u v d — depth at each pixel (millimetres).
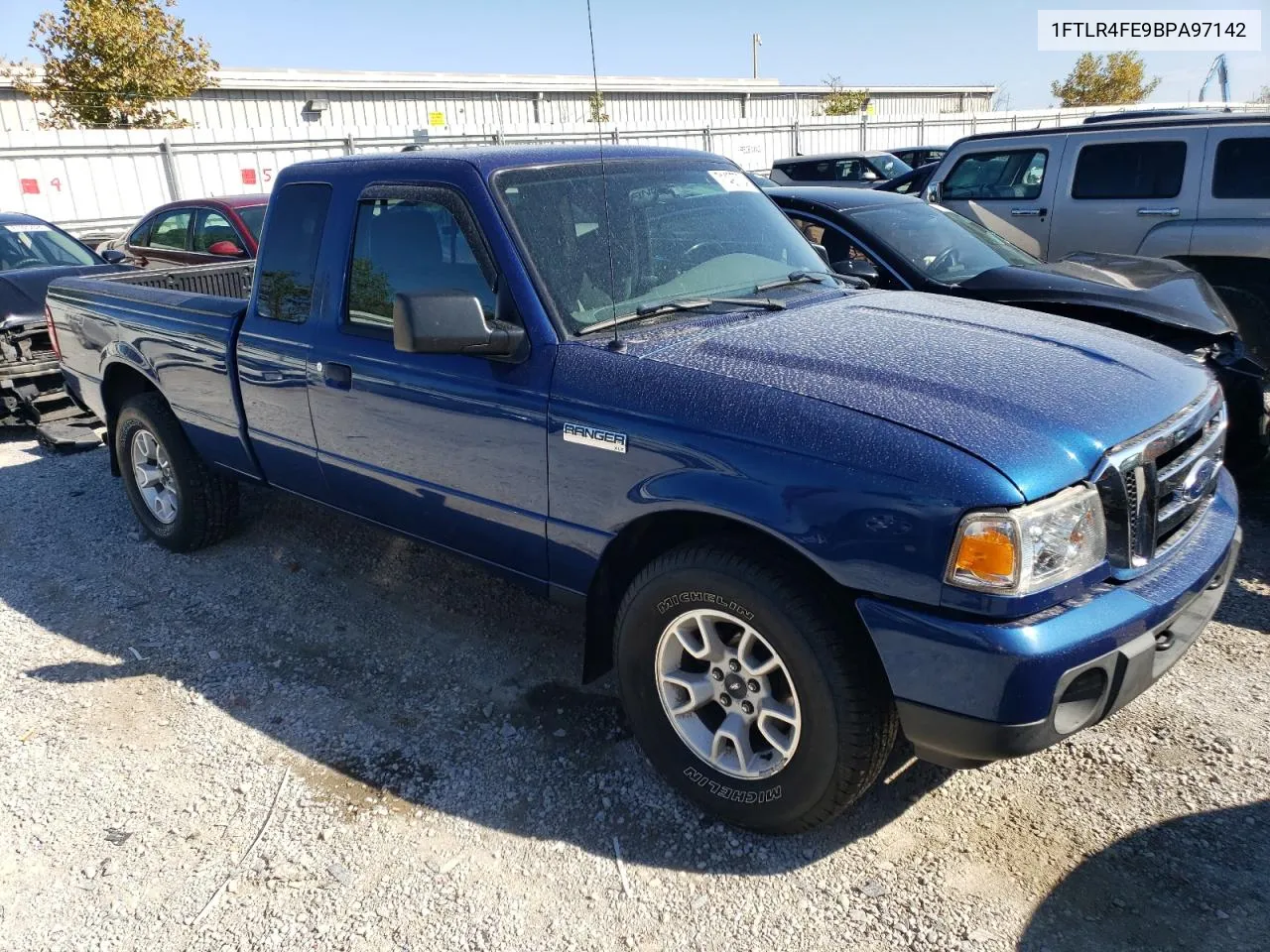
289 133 19031
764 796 2682
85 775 3172
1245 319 6223
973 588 2221
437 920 2541
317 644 4004
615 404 2779
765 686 2637
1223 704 3301
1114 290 5004
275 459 4113
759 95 37562
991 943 2379
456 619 4180
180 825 2930
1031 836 2736
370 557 4820
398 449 3461
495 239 3109
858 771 2500
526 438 3000
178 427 4672
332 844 2836
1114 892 2512
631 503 2758
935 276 5523
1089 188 7672
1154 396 2691
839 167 18047
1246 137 6902
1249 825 2727
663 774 2928
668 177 3719
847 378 2627
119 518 5496
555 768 3148
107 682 3744
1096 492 2365
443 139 20625
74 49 21000
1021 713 2230
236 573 4684
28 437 7332
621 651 2922
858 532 2340
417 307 2793
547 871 2703
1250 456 4801
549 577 3152
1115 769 3000
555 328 2998
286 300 3887
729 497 2527
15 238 8328
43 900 2652
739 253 3674
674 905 2559
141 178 17562
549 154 3467
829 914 2498
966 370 2678
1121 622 2322
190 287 6344
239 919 2564
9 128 23031
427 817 2939
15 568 4844
